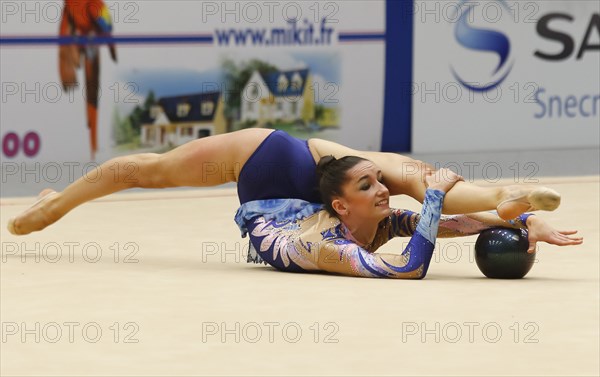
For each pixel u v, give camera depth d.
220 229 15.22
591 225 15.03
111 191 12.53
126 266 12.02
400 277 10.96
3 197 19.16
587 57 26.75
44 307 9.66
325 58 25.02
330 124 25.25
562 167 23.42
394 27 25.50
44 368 7.64
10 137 23.16
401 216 11.76
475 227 11.50
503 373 7.41
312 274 11.41
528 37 26.23
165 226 15.52
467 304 9.66
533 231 10.95
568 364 7.64
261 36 24.44
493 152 26.19
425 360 7.76
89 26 23.36
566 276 11.30
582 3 26.48
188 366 7.66
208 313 9.34
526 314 9.23
